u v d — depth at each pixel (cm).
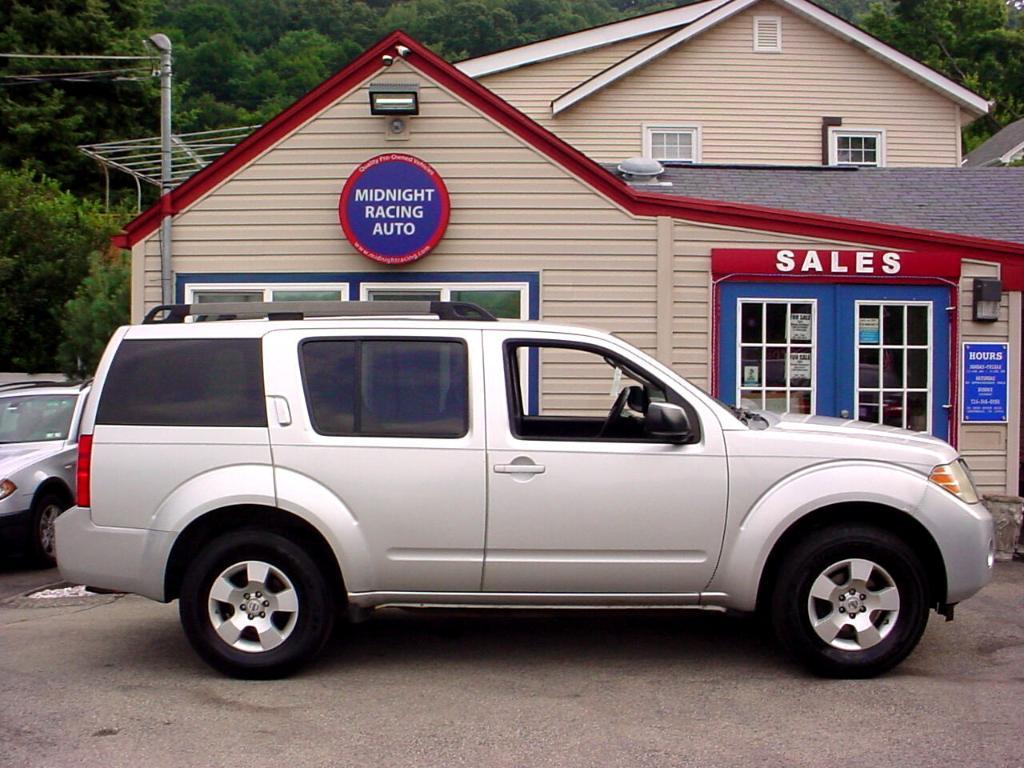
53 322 1911
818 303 1043
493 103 1031
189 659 661
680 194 1295
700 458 601
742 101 1766
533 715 551
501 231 1038
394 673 627
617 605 608
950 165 1783
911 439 628
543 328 625
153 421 611
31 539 977
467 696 583
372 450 600
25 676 625
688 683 604
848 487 595
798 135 1770
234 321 632
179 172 1289
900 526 620
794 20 1772
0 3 3012
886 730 525
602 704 568
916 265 1039
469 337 619
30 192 2042
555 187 1038
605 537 598
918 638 602
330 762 489
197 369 619
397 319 629
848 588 602
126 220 2117
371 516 598
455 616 760
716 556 601
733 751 498
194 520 600
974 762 484
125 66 3056
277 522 613
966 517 604
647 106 1761
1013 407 1052
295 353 618
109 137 3105
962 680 606
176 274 1042
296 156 1038
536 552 599
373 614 766
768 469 600
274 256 1039
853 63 1778
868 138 1784
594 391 996
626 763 485
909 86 1784
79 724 541
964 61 4069
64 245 1938
